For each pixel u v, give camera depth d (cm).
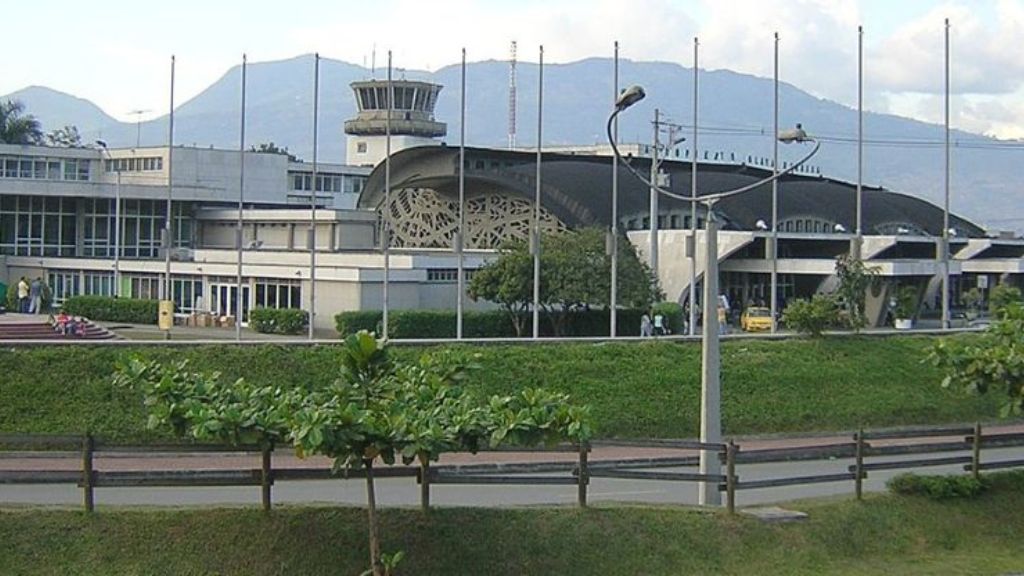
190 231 9350
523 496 2564
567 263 5934
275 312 6419
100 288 7950
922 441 3569
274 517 1986
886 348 4569
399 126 11369
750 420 3831
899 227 9731
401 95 11406
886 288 7606
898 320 7556
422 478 2036
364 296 6353
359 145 11669
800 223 9094
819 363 4306
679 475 2231
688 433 3684
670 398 3822
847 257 7062
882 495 2398
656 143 7294
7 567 1859
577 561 2005
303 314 6419
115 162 10312
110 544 1912
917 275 7775
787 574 2048
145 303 6975
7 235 8562
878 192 10531
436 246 8394
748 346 4391
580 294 5912
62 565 1872
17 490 2538
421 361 2008
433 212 8419
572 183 7862
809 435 3791
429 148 8138
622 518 2119
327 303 6519
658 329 5988
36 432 3184
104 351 3562
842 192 10094
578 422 1833
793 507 2297
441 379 1981
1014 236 11175
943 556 2209
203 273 7294
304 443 1714
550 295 5922
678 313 6319
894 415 4056
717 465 2350
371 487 1839
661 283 7356
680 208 8206
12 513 1967
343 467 1869
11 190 8388
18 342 3541
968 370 2444
